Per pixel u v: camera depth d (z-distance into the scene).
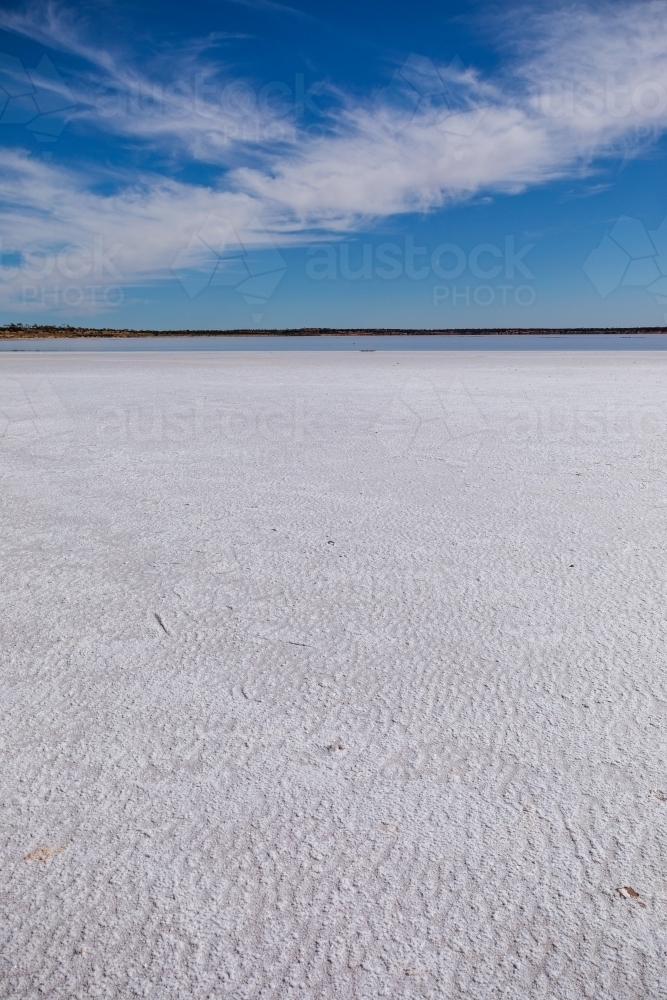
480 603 2.07
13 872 1.12
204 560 2.44
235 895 1.07
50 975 0.95
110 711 1.54
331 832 1.18
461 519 2.88
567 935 1.00
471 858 1.13
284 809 1.24
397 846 1.15
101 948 0.99
